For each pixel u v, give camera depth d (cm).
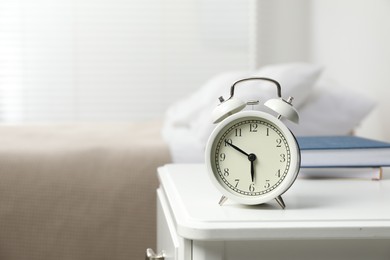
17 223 188
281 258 83
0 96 416
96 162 197
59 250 187
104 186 192
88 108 419
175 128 266
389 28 226
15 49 416
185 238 83
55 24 417
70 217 189
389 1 225
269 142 91
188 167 133
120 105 419
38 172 193
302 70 224
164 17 419
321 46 345
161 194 129
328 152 117
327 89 233
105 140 239
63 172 193
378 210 88
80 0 416
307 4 391
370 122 253
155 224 189
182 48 418
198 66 418
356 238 82
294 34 404
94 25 418
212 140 91
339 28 300
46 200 189
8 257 186
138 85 419
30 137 251
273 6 405
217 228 79
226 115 95
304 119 224
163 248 116
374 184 113
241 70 418
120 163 196
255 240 83
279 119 93
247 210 88
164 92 418
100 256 188
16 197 189
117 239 188
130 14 417
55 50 418
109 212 189
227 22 415
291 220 82
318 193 103
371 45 248
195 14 419
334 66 312
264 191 90
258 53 409
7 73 416
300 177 121
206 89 270
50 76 418
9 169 193
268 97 210
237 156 91
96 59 418
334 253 84
